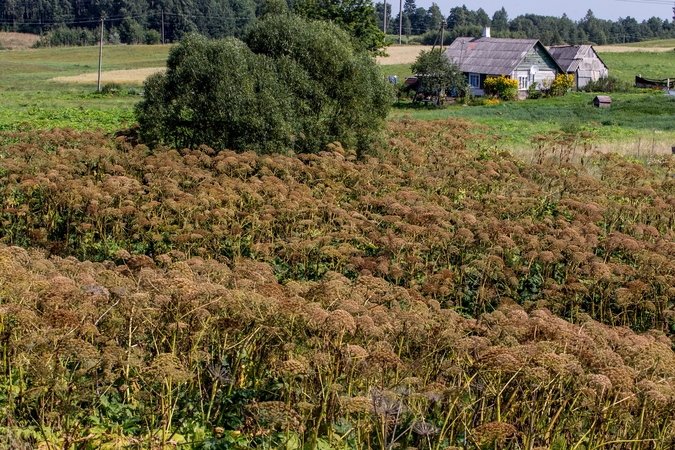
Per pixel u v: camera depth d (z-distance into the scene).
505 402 7.04
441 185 18.12
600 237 14.39
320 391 6.74
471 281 12.62
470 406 6.53
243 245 13.77
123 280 8.28
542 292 12.09
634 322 11.48
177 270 8.12
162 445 5.98
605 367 6.82
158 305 7.41
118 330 7.19
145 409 6.53
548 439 6.65
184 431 6.46
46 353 6.49
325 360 6.56
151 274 8.32
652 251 13.09
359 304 8.17
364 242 13.65
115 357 6.53
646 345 7.67
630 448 6.80
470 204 16.12
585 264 12.37
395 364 6.70
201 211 14.22
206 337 7.50
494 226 13.35
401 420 6.85
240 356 7.20
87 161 17.67
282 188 15.64
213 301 7.25
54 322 6.56
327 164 18.55
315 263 12.81
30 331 6.80
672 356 7.43
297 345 7.28
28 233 13.74
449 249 12.82
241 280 8.30
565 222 14.30
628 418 6.64
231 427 6.75
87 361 6.59
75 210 14.48
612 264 12.49
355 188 17.38
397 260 12.70
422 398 6.81
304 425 6.47
